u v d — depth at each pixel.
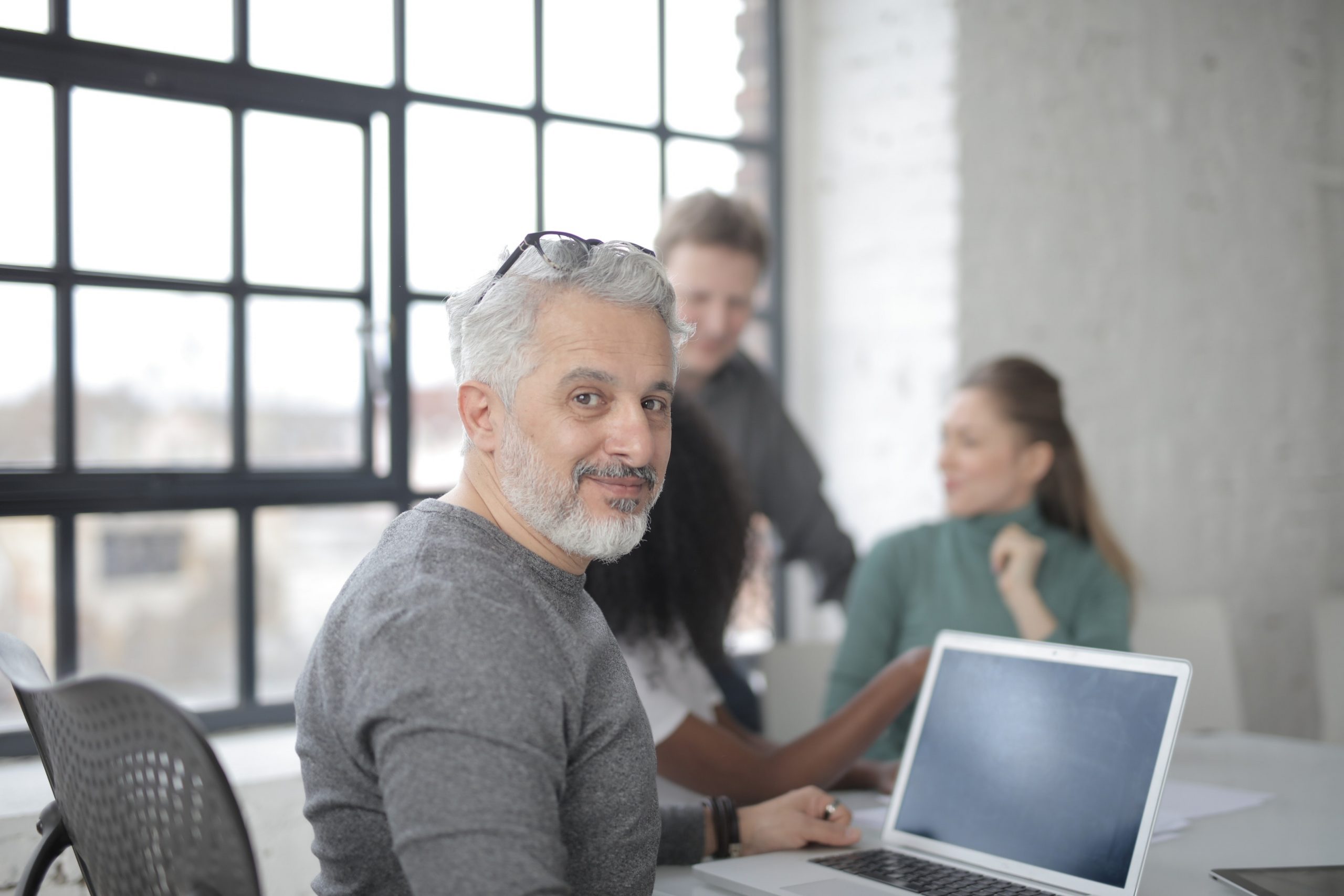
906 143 3.03
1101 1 3.20
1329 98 3.75
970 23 2.94
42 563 2.22
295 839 2.09
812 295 3.29
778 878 1.30
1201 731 2.21
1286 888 1.24
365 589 0.99
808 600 3.24
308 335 2.46
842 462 3.21
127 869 0.99
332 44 2.47
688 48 3.05
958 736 1.45
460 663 0.91
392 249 2.53
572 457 1.04
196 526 2.38
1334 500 3.75
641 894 1.06
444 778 0.87
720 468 1.63
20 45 2.12
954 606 2.19
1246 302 3.53
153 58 2.25
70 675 2.25
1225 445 3.48
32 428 2.19
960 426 2.27
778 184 3.23
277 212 2.42
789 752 1.58
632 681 1.10
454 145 2.65
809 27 3.26
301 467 2.46
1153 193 3.31
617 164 2.92
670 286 1.10
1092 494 2.30
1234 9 3.50
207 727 2.39
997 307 2.99
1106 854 1.26
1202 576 3.41
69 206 2.19
